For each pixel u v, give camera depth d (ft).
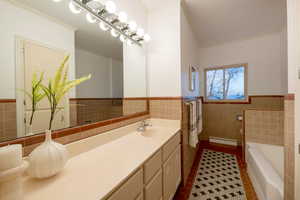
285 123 4.17
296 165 3.67
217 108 11.15
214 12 6.84
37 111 2.78
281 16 7.19
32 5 2.75
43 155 2.23
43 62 2.92
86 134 3.59
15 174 1.66
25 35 2.64
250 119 7.43
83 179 2.31
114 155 3.26
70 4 3.43
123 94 5.30
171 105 6.17
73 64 3.57
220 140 10.91
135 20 5.69
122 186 2.33
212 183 5.99
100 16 4.15
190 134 6.71
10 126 2.41
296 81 3.67
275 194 4.22
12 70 2.46
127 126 5.09
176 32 6.03
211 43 10.78
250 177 6.25
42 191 2.02
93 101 4.09
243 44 10.25
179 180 5.51
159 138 4.51
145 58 6.49
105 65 4.61
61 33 3.30
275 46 9.26
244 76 10.34
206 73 11.64
